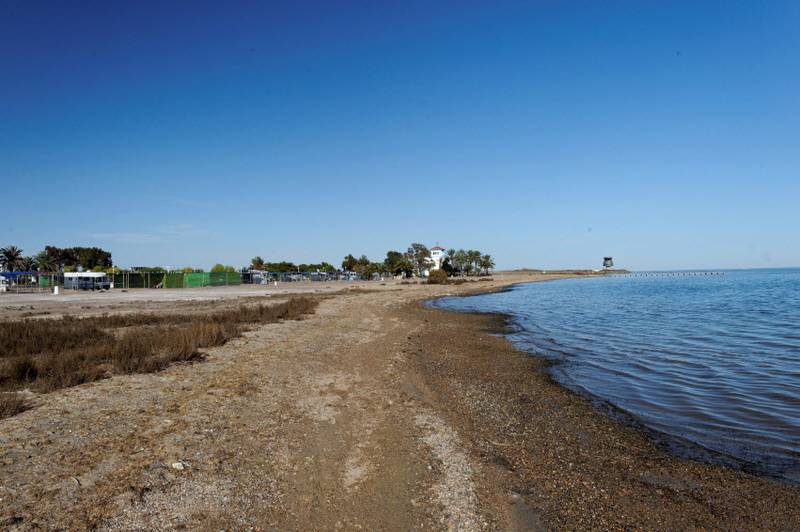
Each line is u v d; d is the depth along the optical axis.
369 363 15.09
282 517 5.53
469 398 11.78
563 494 6.57
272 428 8.48
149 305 35.53
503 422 9.86
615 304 46.38
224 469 6.69
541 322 30.36
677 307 41.88
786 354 18.16
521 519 5.81
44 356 13.32
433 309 40.06
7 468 6.48
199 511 5.54
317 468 6.95
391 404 10.59
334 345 18.19
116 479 6.23
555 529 5.61
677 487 6.88
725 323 29.12
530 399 11.80
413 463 7.32
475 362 16.75
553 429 9.47
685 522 5.89
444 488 6.52
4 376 11.04
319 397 10.72
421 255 156.12
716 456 8.12
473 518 5.75
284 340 18.70
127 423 8.39
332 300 44.16
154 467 6.63
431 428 9.12
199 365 13.45
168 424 8.40
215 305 35.41
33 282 78.31
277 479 6.49
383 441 8.21
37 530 5.02
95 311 30.14
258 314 27.06
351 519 5.57
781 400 11.68
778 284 94.88
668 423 9.94
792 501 6.48
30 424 8.25
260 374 12.54
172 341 15.70
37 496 5.73
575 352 18.89
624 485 6.93
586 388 12.99
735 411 10.80
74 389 10.62
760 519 6.00
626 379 14.08
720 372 14.98
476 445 8.36
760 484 7.01
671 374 14.75
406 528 5.44
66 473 6.37
